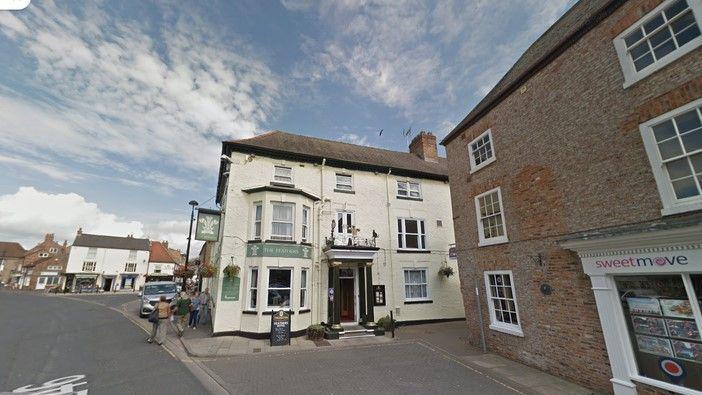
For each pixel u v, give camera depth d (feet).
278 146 50.65
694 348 17.21
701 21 17.98
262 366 27.91
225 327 39.88
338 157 53.83
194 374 25.34
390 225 53.67
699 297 17.28
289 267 42.22
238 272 41.45
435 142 71.15
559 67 26.76
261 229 42.86
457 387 22.94
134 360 28.91
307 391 22.08
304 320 42.52
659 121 19.45
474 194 35.99
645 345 19.44
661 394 17.99
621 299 20.84
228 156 46.88
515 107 31.14
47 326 46.68
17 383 22.62
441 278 54.80
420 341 37.93
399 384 23.49
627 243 19.39
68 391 21.15
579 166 24.29
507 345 29.94
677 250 17.38
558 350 24.75
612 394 20.79
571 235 24.39
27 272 194.90
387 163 58.75
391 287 50.75
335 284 43.93
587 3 30.48
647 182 19.76
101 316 59.26
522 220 29.22
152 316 36.27
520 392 21.99
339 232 50.16
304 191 45.85
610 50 22.81
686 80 18.42
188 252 64.75
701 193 17.48
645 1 20.83
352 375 25.52
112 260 166.81
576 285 23.77
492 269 32.42
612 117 22.24
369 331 42.22
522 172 29.66
